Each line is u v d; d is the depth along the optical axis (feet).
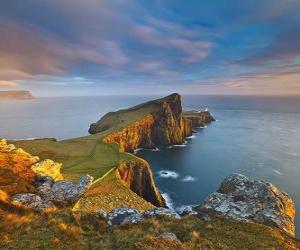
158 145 521.24
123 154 281.54
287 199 106.11
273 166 376.27
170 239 63.57
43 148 283.79
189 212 89.45
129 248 58.34
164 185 304.91
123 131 440.86
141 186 260.21
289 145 513.86
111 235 66.59
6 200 75.61
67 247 57.47
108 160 254.88
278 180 321.52
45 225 66.23
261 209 95.81
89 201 149.48
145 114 542.98
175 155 438.81
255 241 69.26
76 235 63.41
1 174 92.68
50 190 92.32
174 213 83.15
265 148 488.02
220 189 115.85
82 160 252.42
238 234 72.49
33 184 95.76
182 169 363.56
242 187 109.50
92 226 71.72
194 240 65.36
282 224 87.45
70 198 90.43
